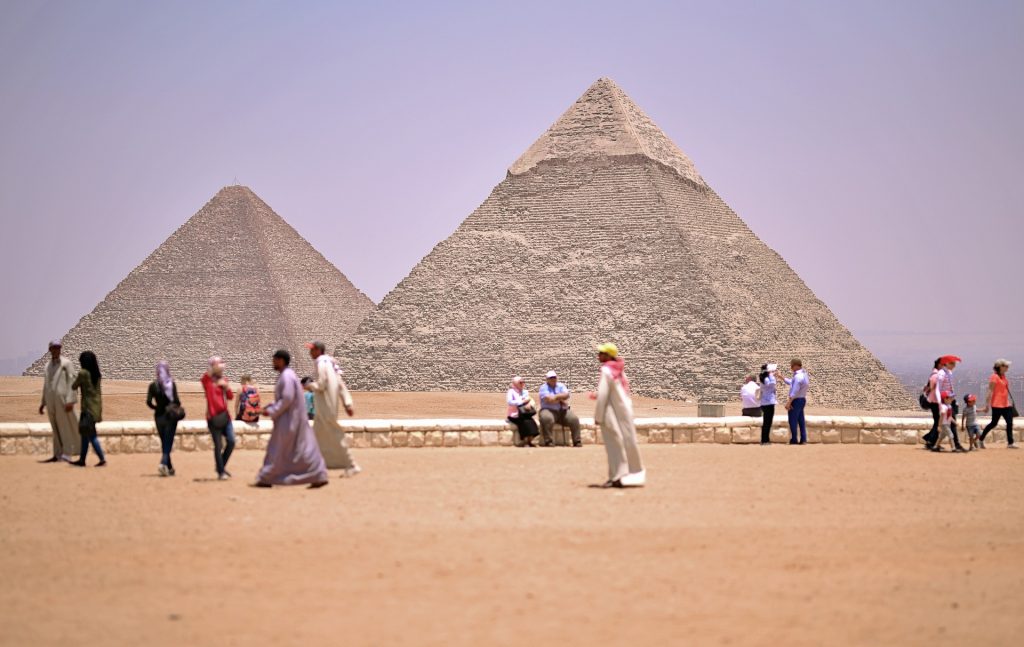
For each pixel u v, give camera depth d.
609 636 17.50
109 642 17.17
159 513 27.36
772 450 43.25
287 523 25.92
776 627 17.97
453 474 34.75
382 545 23.44
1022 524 26.34
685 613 18.64
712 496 30.17
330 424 34.72
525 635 17.53
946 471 36.41
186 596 19.61
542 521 26.16
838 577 20.95
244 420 43.41
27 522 26.17
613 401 31.98
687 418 47.75
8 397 110.00
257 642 17.19
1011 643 17.33
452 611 18.72
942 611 18.89
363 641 17.23
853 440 47.44
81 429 37.31
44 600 19.38
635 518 26.59
